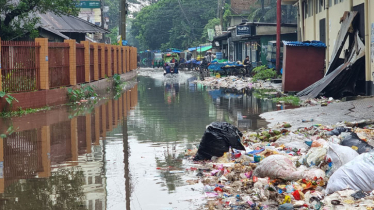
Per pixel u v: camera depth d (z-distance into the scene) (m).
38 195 6.64
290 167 7.02
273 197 6.17
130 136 11.23
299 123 12.38
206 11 80.69
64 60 19.17
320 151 7.26
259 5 64.38
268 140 10.12
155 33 88.44
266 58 35.09
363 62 18.20
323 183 6.50
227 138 8.70
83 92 20.11
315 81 21.83
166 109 16.53
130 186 7.07
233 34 48.00
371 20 17.36
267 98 19.94
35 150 9.65
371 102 14.73
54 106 17.48
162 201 6.37
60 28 28.53
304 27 31.50
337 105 14.94
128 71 40.16
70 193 6.73
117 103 18.75
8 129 12.16
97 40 53.56
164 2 87.19
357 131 9.91
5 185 7.14
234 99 19.81
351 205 5.55
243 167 7.67
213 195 6.54
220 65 36.78
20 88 15.78
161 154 9.27
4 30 21.27
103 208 6.10
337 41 19.55
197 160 8.70
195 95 22.09
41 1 21.00
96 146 10.05
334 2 23.16
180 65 60.69
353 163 6.26
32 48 16.44
